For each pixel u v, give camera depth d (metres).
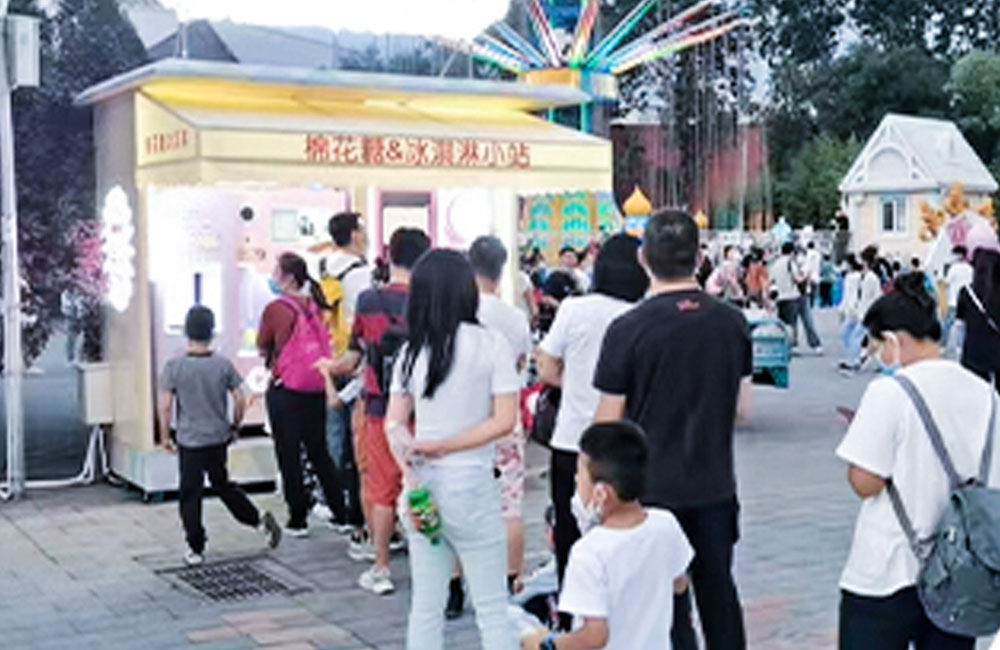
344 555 7.77
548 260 20.11
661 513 4.02
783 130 57.47
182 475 7.53
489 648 4.87
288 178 8.71
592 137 10.40
